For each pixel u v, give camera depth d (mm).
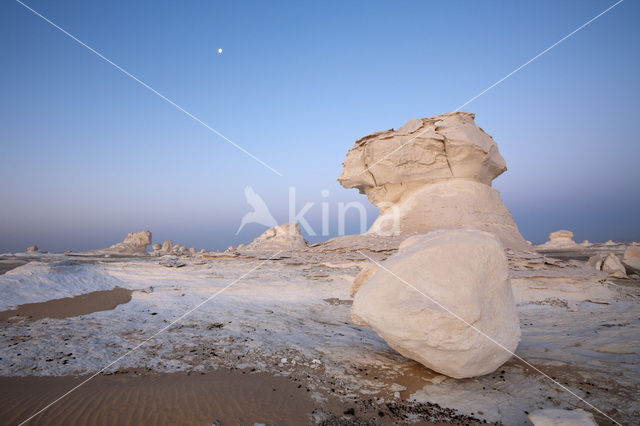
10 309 10438
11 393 4793
